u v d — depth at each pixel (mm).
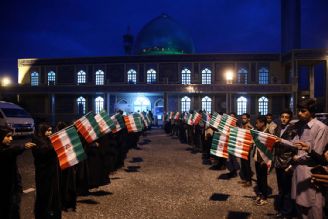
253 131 6195
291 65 46125
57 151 6441
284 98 47438
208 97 48156
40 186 6246
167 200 8484
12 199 5422
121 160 13000
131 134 16172
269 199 8609
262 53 50625
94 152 9172
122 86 46438
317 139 5074
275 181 10852
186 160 15477
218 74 51156
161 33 60812
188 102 48438
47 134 6492
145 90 46156
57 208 6359
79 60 53875
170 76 51750
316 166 5039
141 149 19906
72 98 50125
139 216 7211
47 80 54750
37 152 6199
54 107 49062
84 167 8773
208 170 12805
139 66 52406
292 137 5762
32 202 8492
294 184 5414
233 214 7340
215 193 9219
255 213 7406
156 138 27641
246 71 50906
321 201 5078
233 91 45094
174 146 21578
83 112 49812
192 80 51312
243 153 7121
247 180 10055
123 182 10680
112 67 53000
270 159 6227
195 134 19031
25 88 48375
